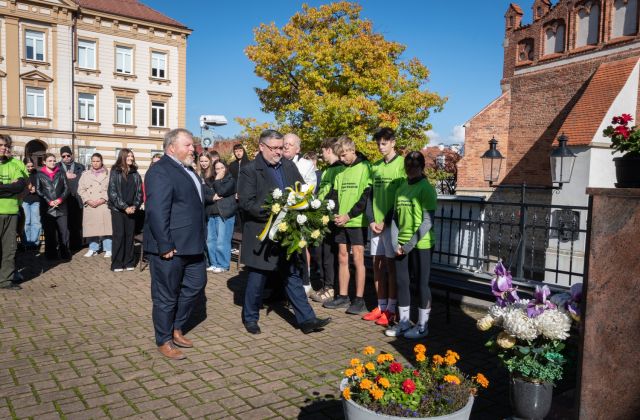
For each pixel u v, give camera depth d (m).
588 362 2.72
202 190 4.84
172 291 4.61
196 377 4.16
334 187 6.43
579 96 19.70
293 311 5.90
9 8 32.12
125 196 8.41
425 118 23.27
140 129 37.66
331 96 21.39
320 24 23.55
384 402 2.59
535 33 21.70
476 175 22.81
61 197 9.36
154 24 37.25
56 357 4.55
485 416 3.60
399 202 5.29
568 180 9.48
